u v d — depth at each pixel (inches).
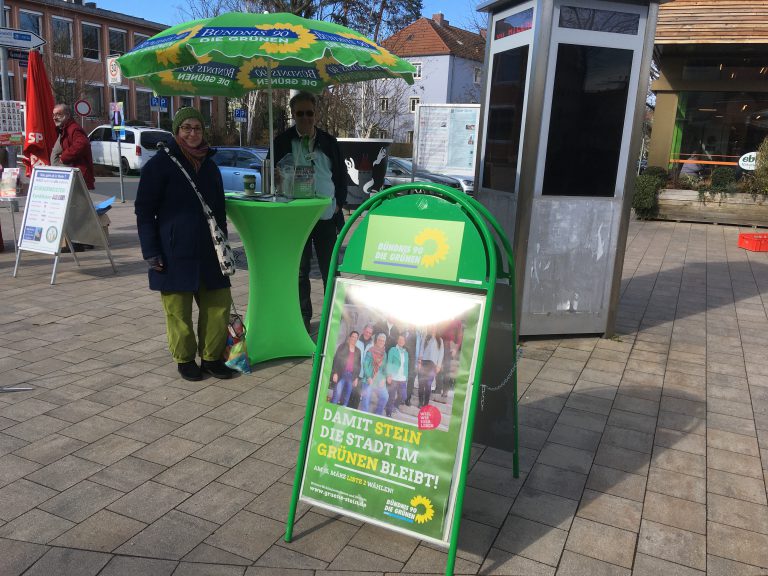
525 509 116.3
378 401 100.6
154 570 97.4
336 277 106.3
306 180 184.1
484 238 95.6
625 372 185.8
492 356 113.5
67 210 259.6
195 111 159.0
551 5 181.6
